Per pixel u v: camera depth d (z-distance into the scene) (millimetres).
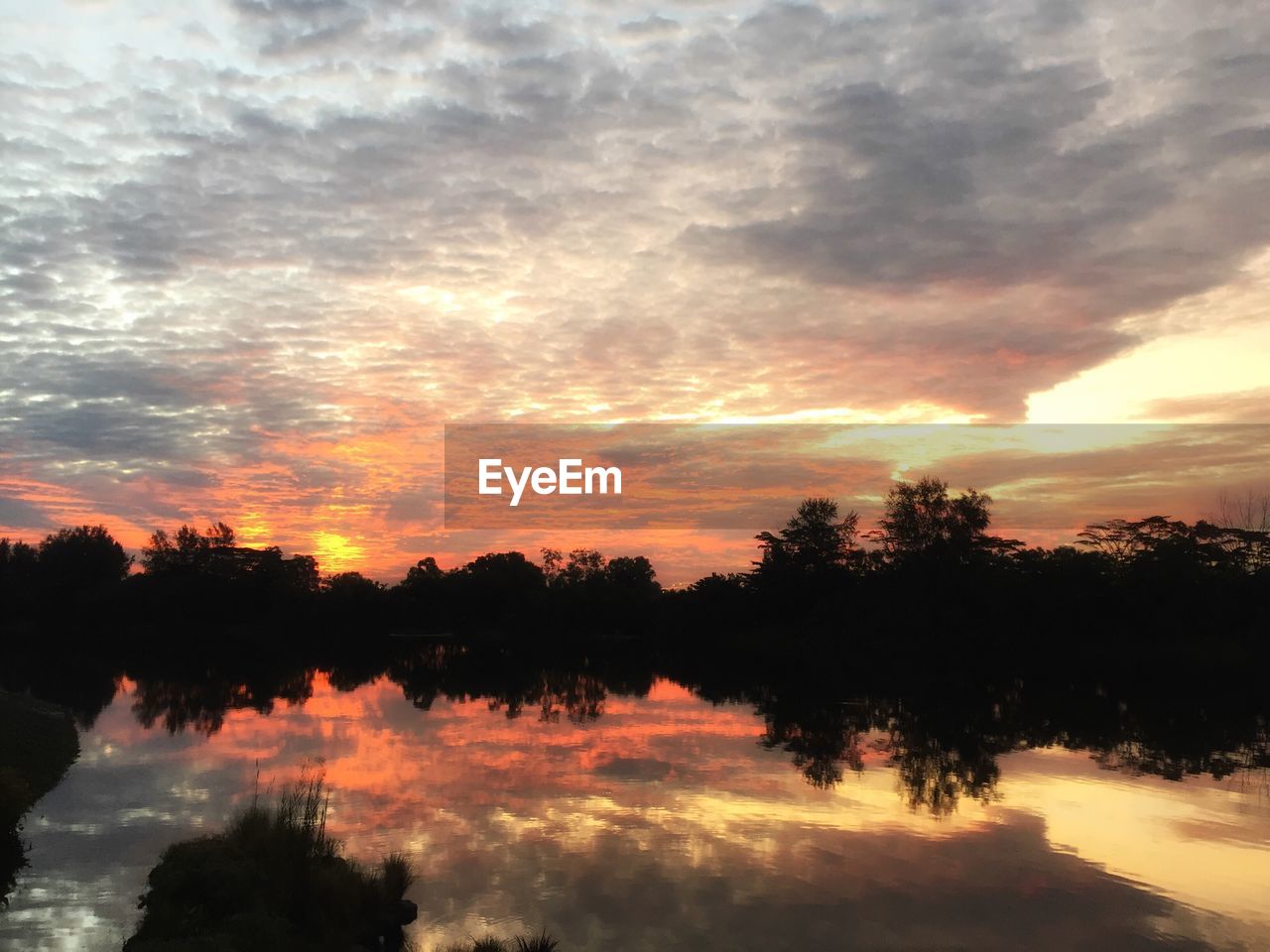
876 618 93625
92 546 151750
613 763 32562
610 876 19156
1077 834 23188
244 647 119312
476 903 17344
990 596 89938
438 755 33906
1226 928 16891
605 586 144875
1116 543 100250
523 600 149125
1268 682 70688
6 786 20328
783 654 102688
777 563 112188
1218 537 94125
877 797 27281
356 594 148750
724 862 20312
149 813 23766
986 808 26047
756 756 34500
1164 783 30031
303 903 14719
